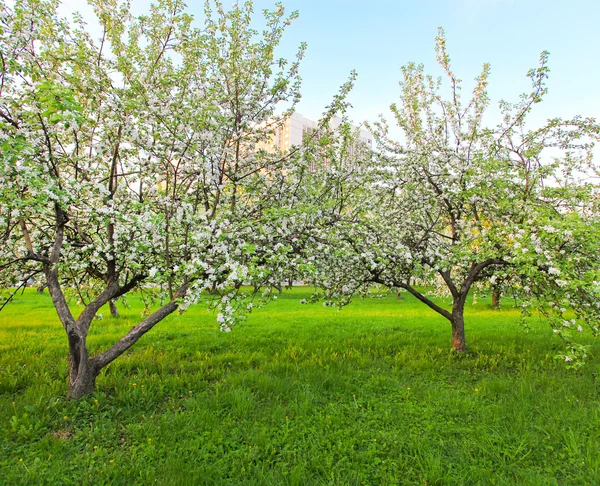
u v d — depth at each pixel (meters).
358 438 4.23
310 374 6.28
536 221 5.54
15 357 7.21
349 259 6.59
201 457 3.77
